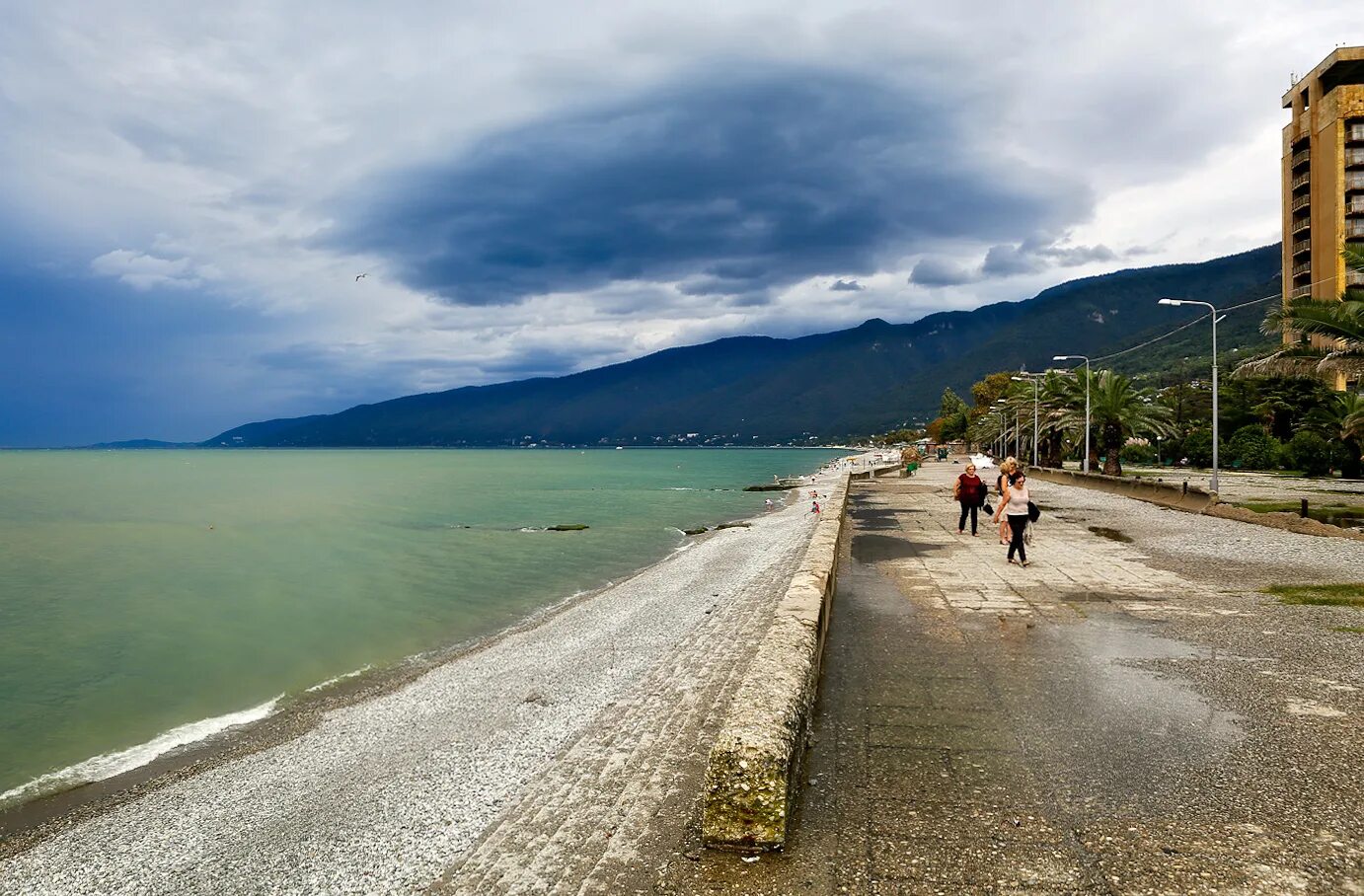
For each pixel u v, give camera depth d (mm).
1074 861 4113
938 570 13953
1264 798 4770
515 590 24047
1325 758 5348
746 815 4344
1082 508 27234
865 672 7645
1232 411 67875
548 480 107875
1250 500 29516
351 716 11953
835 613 10422
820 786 5086
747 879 4078
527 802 6824
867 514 25781
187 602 23109
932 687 7141
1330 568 13555
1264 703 6527
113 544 38656
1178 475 52812
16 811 9352
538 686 12453
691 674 11109
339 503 65250
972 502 19453
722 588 20516
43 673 15727
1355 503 27938
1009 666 7766
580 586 24484
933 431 180250
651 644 14500
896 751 5637
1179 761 5352
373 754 10109
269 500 69688
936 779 5160
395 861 6871
